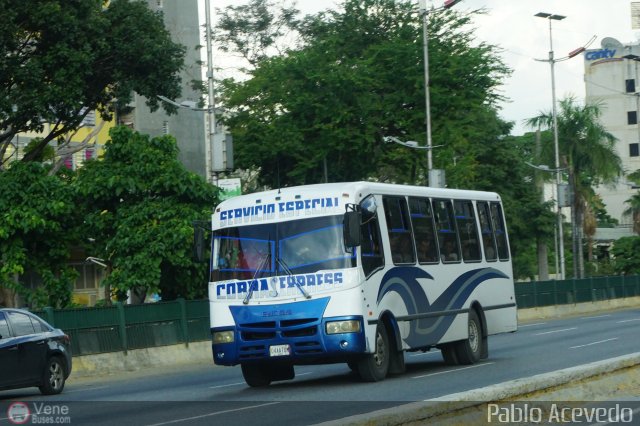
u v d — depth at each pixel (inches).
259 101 2719.0
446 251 1163.9
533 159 4055.1
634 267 4315.9
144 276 1576.0
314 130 2662.4
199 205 1659.7
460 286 1186.6
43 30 2052.2
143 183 1637.6
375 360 987.9
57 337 1131.3
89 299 2480.3
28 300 1605.6
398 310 1032.8
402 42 2679.6
